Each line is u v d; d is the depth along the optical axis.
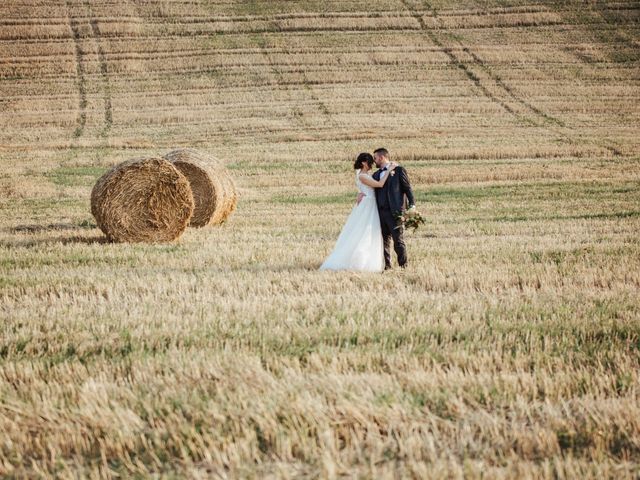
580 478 10.69
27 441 12.27
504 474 10.79
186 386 14.47
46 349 17.36
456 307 20.97
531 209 48.16
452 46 126.81
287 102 104.69
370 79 114.19
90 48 124.56
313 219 45.69
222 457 11.53
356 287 23.95
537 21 136.50
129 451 12.06
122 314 20.23
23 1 139.88
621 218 42.91
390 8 141.25
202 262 29.38
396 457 11.73
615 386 14.17
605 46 127.69
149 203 35.88
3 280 25.36
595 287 24.17
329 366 15.48
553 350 16.78
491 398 13.71
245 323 19.08
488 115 98.94
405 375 14.66
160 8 138.88
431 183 64.94
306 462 11.62
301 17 136.25
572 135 88.38
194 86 111.81
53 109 102.94
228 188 45.00
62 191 59.25
